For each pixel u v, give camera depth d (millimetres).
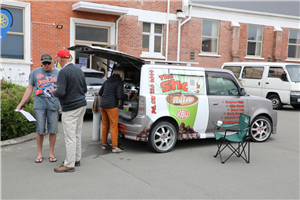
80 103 4637
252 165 5207
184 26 15875
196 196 3842
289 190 4109
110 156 5555
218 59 17062
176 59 15797
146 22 14914
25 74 12148
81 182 4227
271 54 18703
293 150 6289
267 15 18188
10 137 6445
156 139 5867
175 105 5879
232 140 5266
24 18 12000
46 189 3955
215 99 6355
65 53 4516
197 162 5305
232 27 17156
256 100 6910
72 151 4629
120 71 5684
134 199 3707
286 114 11688
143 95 5578
